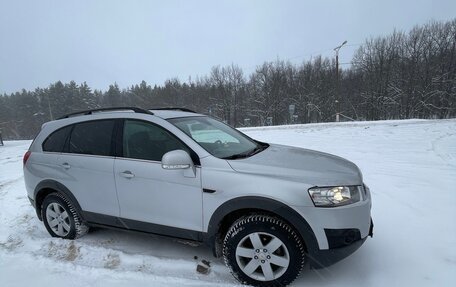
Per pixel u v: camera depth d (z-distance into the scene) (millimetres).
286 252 2684
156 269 3188
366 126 17141
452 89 37562
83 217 3729
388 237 3615
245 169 2863
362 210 2711
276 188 2666
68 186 3746
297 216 2602
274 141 12352
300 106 46312
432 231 3711
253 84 53031
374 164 7324
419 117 38719
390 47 41906
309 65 48594
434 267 2973
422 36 40281
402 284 2740
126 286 2881
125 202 3350
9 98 83875
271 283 2740
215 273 3072
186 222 3047
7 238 4176
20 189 6879
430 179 5840
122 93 87000
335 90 43094
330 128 17125
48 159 3912
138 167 3244
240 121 54812
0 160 13117
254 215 2791
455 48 38688
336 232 2582
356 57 45219
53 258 3484
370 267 3033
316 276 2930
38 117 80438
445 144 9773
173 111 3979
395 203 4676
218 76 56750
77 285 2936
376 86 41594
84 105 84750
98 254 3531
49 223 4059
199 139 3268
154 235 3299
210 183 2887
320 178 2703
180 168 2908
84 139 3734
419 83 39219
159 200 3145
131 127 3453
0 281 3084
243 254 2797
